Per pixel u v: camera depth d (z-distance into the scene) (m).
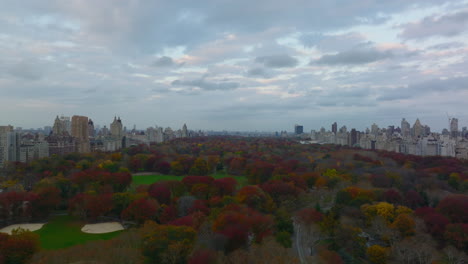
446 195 189.62
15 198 163.00
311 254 121.69
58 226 156.75
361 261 120.75
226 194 194.50
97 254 110.38
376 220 139.38
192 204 166.00
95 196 169.12
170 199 185.62
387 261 119.12
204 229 125.81
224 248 115.44
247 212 146.88
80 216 169.12
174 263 102.75
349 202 172.50
